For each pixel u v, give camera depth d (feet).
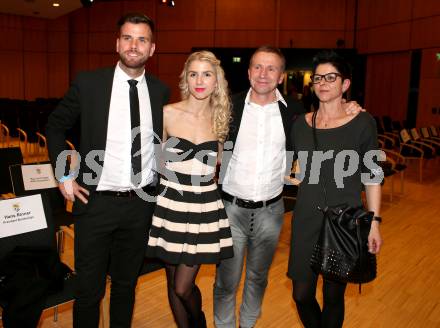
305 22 41.55
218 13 44.06
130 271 7.55
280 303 10.38
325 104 6.95
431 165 30.94
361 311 10.07
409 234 15.92
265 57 7.34
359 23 39.93
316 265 6.60
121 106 7.01
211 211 7.06
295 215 7.23
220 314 8.33
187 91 7.30
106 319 8.38
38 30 51.29
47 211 8.22
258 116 7.65
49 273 7.27
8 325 6.75
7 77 50.34
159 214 7.00
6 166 11.42
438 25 33.24
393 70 38.24
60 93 52.80
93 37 51.08
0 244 7.66
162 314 9.84
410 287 11.45
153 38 7.03
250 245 8.11
